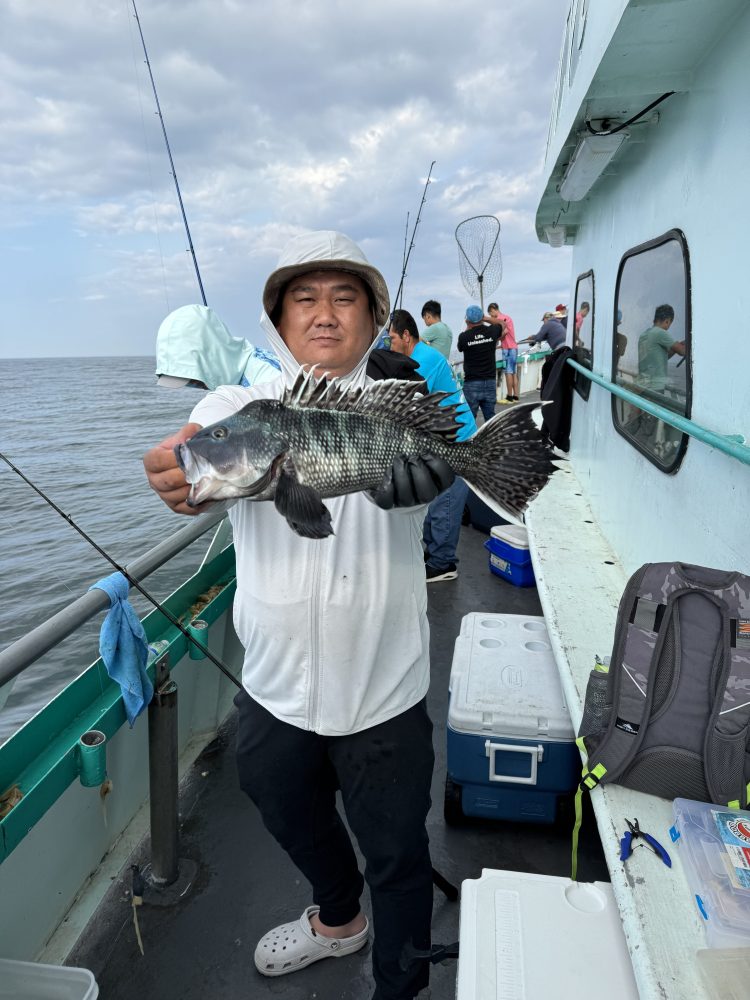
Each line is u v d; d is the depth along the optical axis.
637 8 2.28
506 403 13.95
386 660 1.88
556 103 4.55
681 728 1.96
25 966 1.99
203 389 3.77
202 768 3.42
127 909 2.59
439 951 2.03
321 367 2.00
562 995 1.69
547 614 3.37
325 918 2.32
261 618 1.86
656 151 3.31
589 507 5.30
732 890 1.60
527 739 2.77
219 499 1.54
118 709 2.57
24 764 2.27
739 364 2.30
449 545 5.64
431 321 9.15
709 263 2.58
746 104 2.24
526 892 1.98
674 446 2.99
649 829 1.89
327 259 1.86
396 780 1.87
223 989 2.28
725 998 1.42
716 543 2.51
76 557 11.66
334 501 1.84
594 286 5.17
